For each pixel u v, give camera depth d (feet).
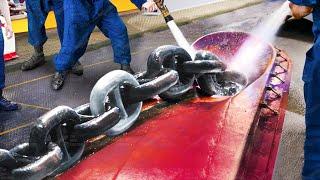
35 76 13.47
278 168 8.82
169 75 7.47
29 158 5.37
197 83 9.14
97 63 15.12
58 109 5.88
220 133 6.67
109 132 6.79
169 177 5.53
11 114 10.63
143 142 6.47
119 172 5.70
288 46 19.45
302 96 13.20
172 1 26.94
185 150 6.16
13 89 12.36
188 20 22.72
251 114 7.47
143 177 5.56
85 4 11.74
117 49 12.65
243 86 9.79
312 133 6.86
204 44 11.84
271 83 10.61
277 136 7.64
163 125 7.08
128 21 22.16
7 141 9.21
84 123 6.12
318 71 6.53
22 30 19.19
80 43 12.23
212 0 28.81
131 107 7.27
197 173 5.59
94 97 6.74
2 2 14.39
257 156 6.89
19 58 15.14
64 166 6.00
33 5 13.10
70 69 13.00
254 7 27.76
